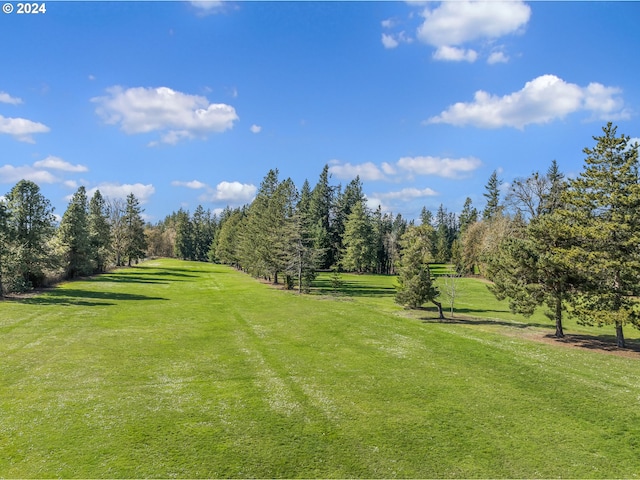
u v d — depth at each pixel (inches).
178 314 1066.1
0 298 1152.2
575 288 837.2
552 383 570.9
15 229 1304.1
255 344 767.1
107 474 333.1
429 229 2947.8
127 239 3061.0
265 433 412.2
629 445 407.8
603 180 778.2
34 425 409.4
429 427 436.1
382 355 706.2
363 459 370.9
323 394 518.9
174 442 388.5
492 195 3378.4
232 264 3526.1
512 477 351.3
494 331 925.8
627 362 681.6
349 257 3075.8
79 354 657.6
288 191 2018.9
